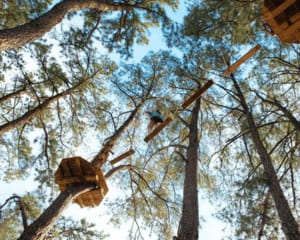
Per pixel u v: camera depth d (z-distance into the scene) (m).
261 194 8.29
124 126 9.71
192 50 9.92
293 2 4.24
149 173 11.41
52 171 10.12
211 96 11.12
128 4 9.23
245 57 4.69
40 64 10.16
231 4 8.17
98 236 10.65
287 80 9.90
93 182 6.67
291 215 6.54
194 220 6.37
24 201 8.60
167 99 11.11
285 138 9.52
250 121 9.01
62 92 10.03
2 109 10.81
